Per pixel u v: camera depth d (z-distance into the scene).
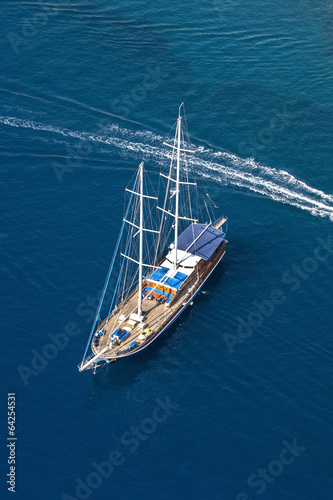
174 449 118.44
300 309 137.88
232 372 128.50
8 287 140.25
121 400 124.62
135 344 129.62
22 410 122.56
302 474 115.44
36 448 118.00
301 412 122.94
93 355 128.75
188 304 139.12
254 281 143.00
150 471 115.81
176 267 140.62
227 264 146.25
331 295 140.12
